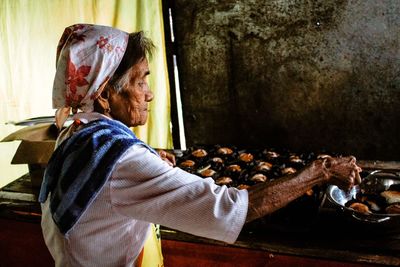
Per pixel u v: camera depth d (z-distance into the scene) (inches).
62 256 60.4
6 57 134.4
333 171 62.8
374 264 76.8
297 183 60.5
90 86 57.6
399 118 123.2
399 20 114.3
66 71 57.9
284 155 127.4
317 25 122.6
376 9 115.6
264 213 58.4
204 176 112.3
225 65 136.2
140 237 63.8
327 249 80.0
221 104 141.0
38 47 136.1
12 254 115.6
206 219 55.6
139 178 56.3
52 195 59.8
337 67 124.5
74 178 57.0
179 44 139.3
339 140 132.0
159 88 141.5
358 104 126.2
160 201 55.9
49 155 106.6
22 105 139.3
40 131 109.6
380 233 80.2
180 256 95.0
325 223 86.5
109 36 57.6
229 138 144.3
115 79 59.8
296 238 83.7
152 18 136.6
